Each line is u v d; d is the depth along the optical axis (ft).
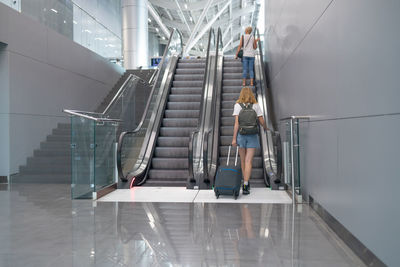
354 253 9.45
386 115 7.48
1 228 12.33
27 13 28.14
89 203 16.35
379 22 7.89
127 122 28.99
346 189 10.09
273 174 19.49
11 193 19.86
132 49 53.62
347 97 10.02
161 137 25.13
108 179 19.26
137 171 21.50
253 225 12.30
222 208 14.96
